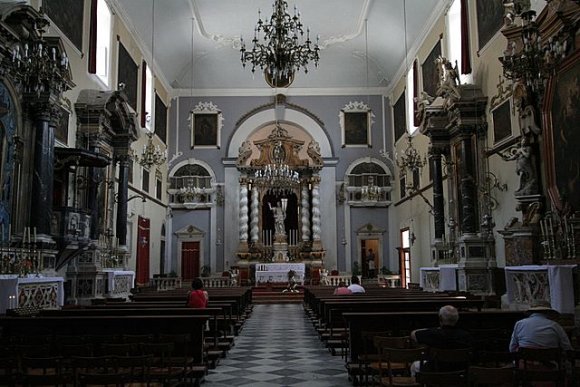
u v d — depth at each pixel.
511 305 12.70
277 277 27.78
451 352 5.04
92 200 16.61
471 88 17.09
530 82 10.73
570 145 11.52
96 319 7.48
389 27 25.06
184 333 7.63
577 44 11.19
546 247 11.81
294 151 30.75
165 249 28.83
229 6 24.34
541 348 5.18
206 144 30.02
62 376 5.27
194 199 29.38
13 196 12.12
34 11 11.70
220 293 15.70
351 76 30.28
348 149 30.25
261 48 16.33
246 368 8.84
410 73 26.17
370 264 28.67
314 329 14.28
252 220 29.86
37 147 12.69
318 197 29.83
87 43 17.73
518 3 12.38
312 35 26.94
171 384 6.45
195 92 30.39
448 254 18.70
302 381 7.81
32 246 11.97
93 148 16.72
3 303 9.61
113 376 4.99
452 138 18.48
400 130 28.30
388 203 29.62
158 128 27.53
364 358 7.04
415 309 9.59
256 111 30.44
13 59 11.56
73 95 16.47
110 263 17.84
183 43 27.11
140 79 23.78
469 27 18.11
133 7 21.53
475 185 16.84
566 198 11.71
